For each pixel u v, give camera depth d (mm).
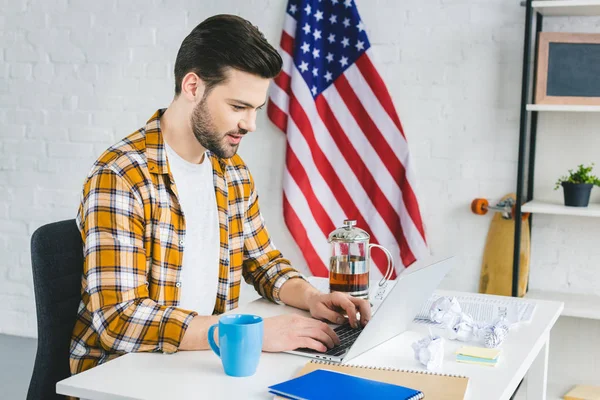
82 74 3396
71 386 1174
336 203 3014
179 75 1533
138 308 1385
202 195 1662
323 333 1384
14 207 3549
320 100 3010
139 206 1476
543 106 2549
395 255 2973
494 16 2834
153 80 3301
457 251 2961
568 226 2828
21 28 3465
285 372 1256
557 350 2875
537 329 1557
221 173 1713
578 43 2609
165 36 3266
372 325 1292
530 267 2898
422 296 1502
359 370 1240
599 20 2721
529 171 2832
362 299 1576
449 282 2986
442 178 2959
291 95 2994
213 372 1250
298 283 1722
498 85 2855
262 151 3178
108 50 3348
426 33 2930
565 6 2541
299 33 2971
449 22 2895
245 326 1211
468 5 2865
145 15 3281
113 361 1301
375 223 2973
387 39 2982
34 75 3467
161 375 1230
